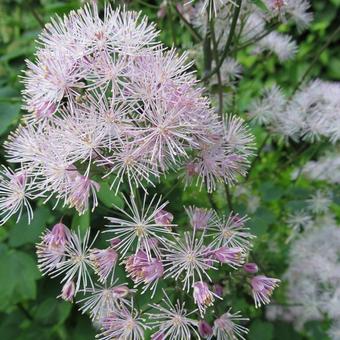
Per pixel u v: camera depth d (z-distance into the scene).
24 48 0.20
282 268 0.19
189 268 0.11
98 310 0.12
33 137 0.12
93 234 0.14
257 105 0.18
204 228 0.12
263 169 0.23
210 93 0.17
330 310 0.17
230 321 0.12
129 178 0.11
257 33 0.18
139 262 0.11
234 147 0.13
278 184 0.19
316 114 0.17
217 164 0.12
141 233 0.11
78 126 0.11
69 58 0.11
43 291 0.15
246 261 0.13
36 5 0.26
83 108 0.11
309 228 0.18
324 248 0.18
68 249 0.12
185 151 0.12
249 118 0.18
